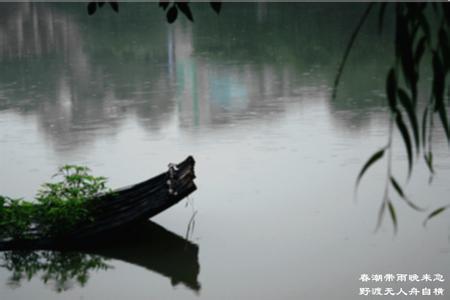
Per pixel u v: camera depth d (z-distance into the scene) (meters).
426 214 10.40
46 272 8.97
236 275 8.75
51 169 13.23
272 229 10.08
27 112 18.59
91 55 28.72
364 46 28.34
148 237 9.88
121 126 16.64
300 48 28.59
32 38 33.78
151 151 14.34
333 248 9.40
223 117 17.17
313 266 8.90
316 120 16.44
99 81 23.08
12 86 22.66
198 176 12.55
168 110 18.30
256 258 9.18
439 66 3.03
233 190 11.75
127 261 9.20
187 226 10.26
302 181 12.08
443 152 13.25
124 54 28.70
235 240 9.76
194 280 8.65
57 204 9.66
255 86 21.28
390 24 33.25
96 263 9.16
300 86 20.98
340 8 40.44
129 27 36.31
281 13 39.56
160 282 8.63
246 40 31.08
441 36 3.04
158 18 39.56
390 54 26.42
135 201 9.93
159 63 26.34
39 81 23.42
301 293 8.23
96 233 9.62
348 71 23.36
